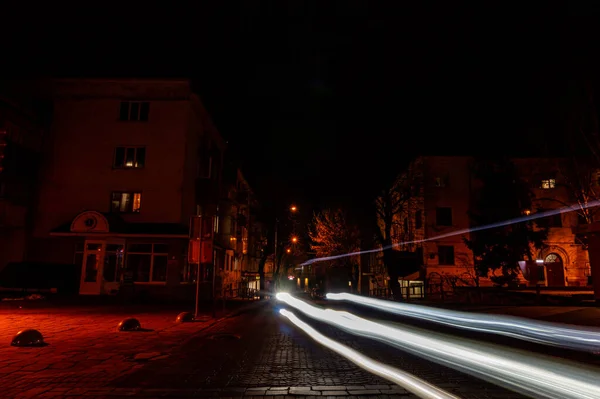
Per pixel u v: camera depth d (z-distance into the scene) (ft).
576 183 97.30
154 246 84.23
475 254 92.32
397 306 71.20
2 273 75.31
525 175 110.73
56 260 83.46
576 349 27.78
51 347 29.22
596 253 57.57
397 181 93.40
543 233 91.56
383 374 21.99
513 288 93.30
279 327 43.01
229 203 128.47
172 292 82.43
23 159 83.35
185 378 21.15
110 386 19.52
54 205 86.99
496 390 18.61
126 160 89.04
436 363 24.49
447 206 111.04
